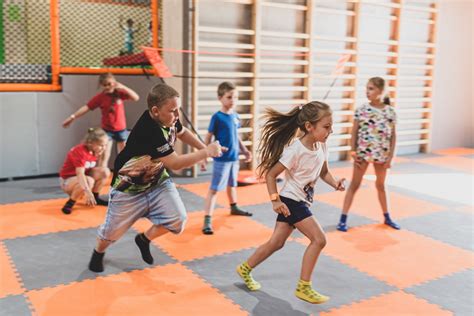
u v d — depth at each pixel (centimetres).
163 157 320
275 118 333
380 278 367
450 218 523
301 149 316
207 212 462
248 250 418
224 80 703
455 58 935
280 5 727
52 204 550
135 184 337
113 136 644
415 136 915
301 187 323
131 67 769
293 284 353
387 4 826
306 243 434
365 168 468
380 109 460
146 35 934
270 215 518
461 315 313
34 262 387
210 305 320
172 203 347
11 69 661
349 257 407
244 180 650
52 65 670
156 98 314
